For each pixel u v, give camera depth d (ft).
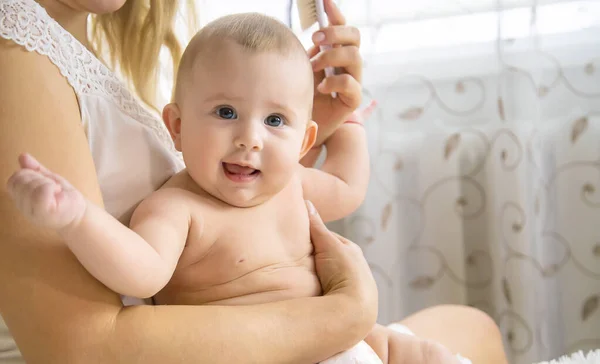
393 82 5.53
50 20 2.48
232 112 2.60
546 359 5.14
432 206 5.59
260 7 5.35
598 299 5.17
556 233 5.23
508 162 5.17
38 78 2.29
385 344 2.97
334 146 3.72
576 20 5.04
